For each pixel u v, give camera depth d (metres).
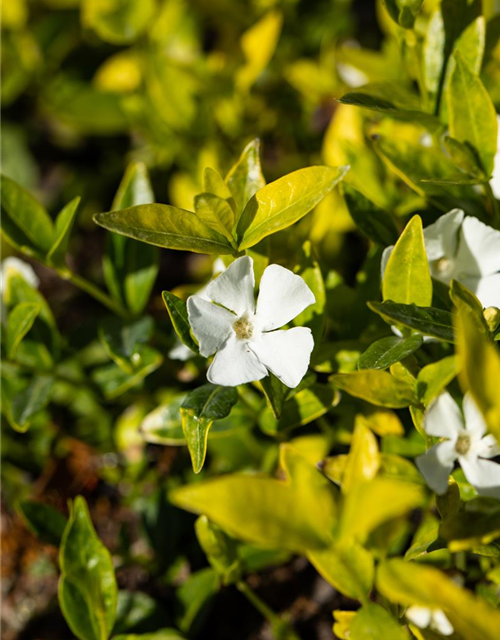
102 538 0.40
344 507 0.26
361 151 0.37
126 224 0.29
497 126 0.31
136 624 0.36
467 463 0.28
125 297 0.36
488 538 0.27
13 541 0.40
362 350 0.32
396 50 0.40
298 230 0.40
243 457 0.37
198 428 0.30
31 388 0.36
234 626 0.37
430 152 0.32
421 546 0.29
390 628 0.27
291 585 0.37
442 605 0.25
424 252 0.29
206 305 0.29
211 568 0.36
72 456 0.41
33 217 0.35
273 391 0.29
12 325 0.34
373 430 0.34
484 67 0.35
